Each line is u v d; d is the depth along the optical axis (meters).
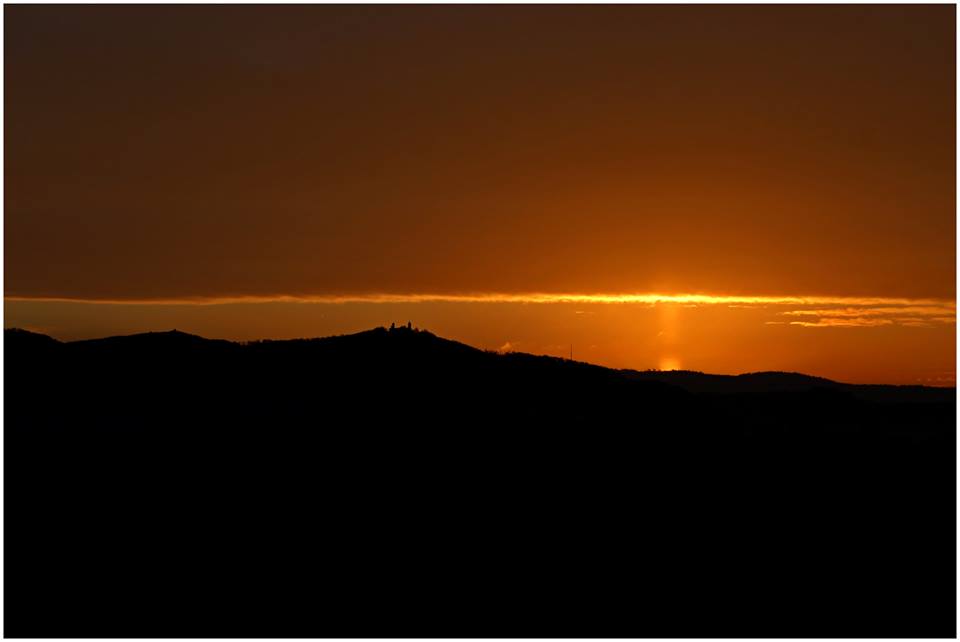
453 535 136.25
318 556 127.75
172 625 110.12
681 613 120.31
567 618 117.00
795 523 149.88
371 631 111.94
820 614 121.50
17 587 115.38
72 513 134.00
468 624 113.88
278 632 110.44
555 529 140.62
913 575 133.25
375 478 152.25
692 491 159.38
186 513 136.50
